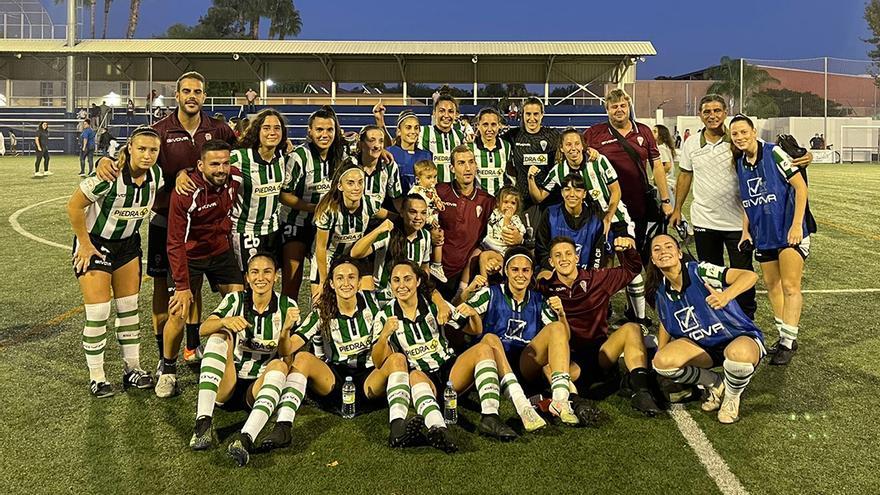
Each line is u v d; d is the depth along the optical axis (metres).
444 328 3.94
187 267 3.89
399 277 3.49
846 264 7.72
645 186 5.36
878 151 33.09
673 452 3.13
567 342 3.62
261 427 3.12
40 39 30.39
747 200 4.49
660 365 3.57
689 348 3.60
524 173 5.54
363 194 4.54
